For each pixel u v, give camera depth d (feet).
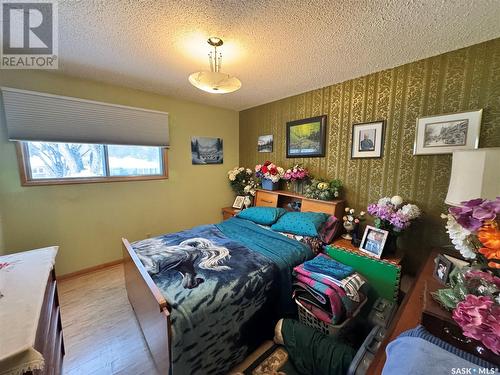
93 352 4.77
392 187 6.57
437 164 5.67
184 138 10.28
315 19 4.35
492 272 2.47
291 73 6.97
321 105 8.30
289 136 9.52
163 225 10.00
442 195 5.64
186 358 3.60
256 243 6.42
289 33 4.84
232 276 4.57
